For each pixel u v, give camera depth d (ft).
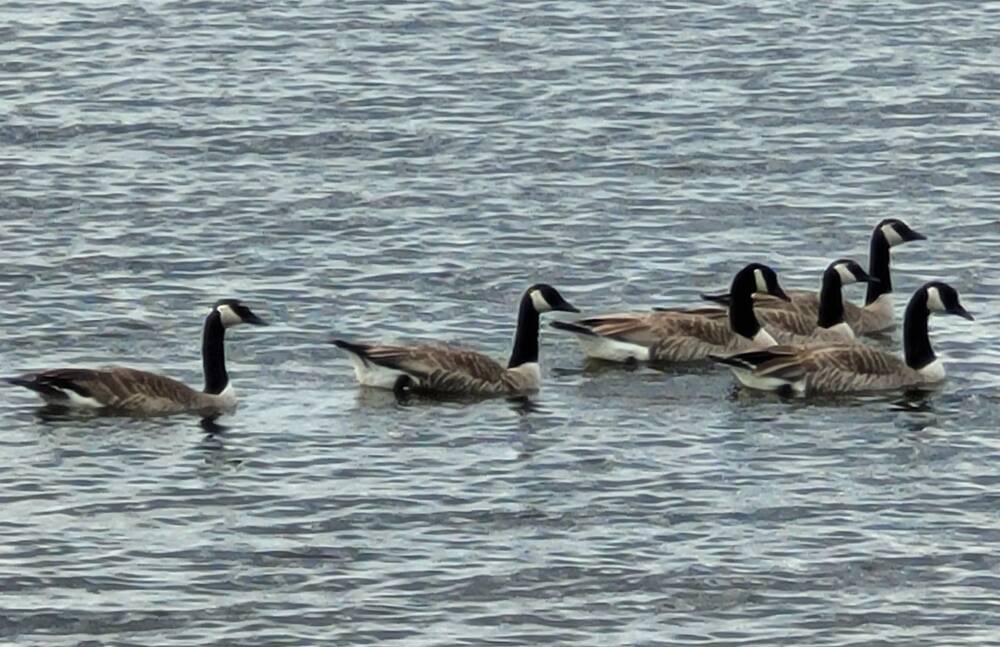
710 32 204.33
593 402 132.98
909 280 156.66
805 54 199.00
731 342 142.20
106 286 150.41
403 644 102.89
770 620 105.81
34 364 137.28
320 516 115.44
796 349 135.85
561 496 118.32
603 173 173.99
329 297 149.89
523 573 109.70
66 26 205.16
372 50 199.93
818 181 172.86
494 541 113.09
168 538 112.78
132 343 141.38
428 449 124.36
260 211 165.27
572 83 192.34
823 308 146.92
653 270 156.56
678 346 140.67
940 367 137.18
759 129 182.80
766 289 143.13
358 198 168.14
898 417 130.62
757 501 118.01
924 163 176.14
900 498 118.62
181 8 210.38
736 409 131.85
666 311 143.54
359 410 130.21
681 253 159.53
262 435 125.80
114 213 164.25
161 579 108.58
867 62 197.06
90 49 199.52
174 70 194.90
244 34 203.82
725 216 166.20
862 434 127.65
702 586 108.78
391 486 119.14
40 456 122.11
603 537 113.60
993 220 165.68
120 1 212.43
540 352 142.72
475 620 105.19
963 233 163.53
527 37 203.00
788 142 180.24
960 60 197.88
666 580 109.29
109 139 179.83
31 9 209.67
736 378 138.00
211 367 130.11
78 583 107.96
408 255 157.48
